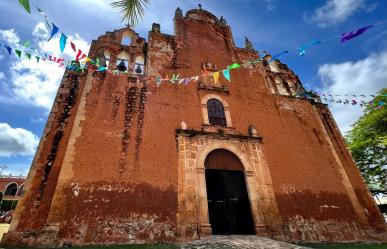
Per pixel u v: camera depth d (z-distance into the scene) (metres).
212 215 12.08
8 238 7.62
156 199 9.55
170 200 9.68
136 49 14.12
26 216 8.12
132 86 12.18
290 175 12.18
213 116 12.91
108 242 8.30
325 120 15.61
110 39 14.01
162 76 13.10
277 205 11.05
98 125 10.49
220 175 12.84
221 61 15.52
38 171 8.96
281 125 13.99
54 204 8.40
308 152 13.42
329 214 11.61
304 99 16.08
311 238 10.65
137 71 13.57
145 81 12.56
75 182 9.01
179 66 13.95
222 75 14.82
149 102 11.93
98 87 11.59
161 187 9.86
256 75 15.97
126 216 8.91
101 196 9.02
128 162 10.02
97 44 13.51
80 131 10.09
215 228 11.69
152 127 11.22
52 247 7.73
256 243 8.05
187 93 13.03
